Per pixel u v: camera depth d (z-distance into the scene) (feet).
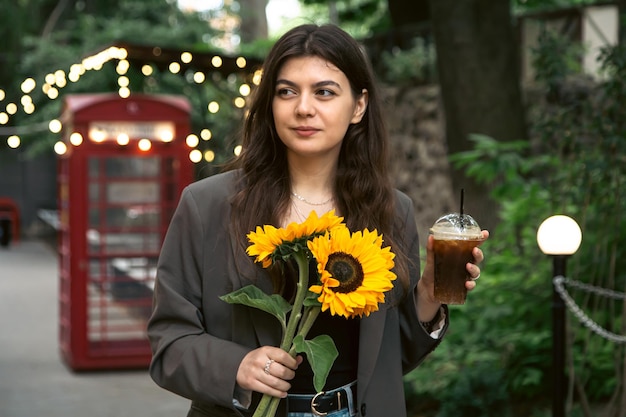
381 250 6.98
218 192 7.99
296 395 7.63
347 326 7.79
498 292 19.98
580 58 31.07
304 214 8.01
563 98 19.75
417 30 41.70
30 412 21.89
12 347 30.76
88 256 26.17
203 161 33.94
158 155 26.14
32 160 83.15
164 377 7.64
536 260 20.58
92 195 26.13
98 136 25.68
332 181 8.15
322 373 6.84
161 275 7.91
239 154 8.16
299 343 6.95
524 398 19.56
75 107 25.49
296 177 8.06
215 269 7.84
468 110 27.61
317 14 64.69
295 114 7.54
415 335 8.07
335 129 7.61
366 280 6.84
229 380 7.21
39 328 34.96
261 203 7.85
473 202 26.86
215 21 63.31
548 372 19.48
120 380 25.54
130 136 25.84
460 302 7.64
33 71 59.67
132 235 26.53
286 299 7.69
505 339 19.44
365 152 8.13
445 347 19.83
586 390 19.10
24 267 58.80
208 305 7.83
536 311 19.58
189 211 7.93
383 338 7.93
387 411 7.83
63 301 28.27
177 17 60.39
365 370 7.64
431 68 40.14
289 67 7.59
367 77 7.81
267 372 7.09
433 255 7.70
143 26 56.54
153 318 7.89
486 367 18.89
